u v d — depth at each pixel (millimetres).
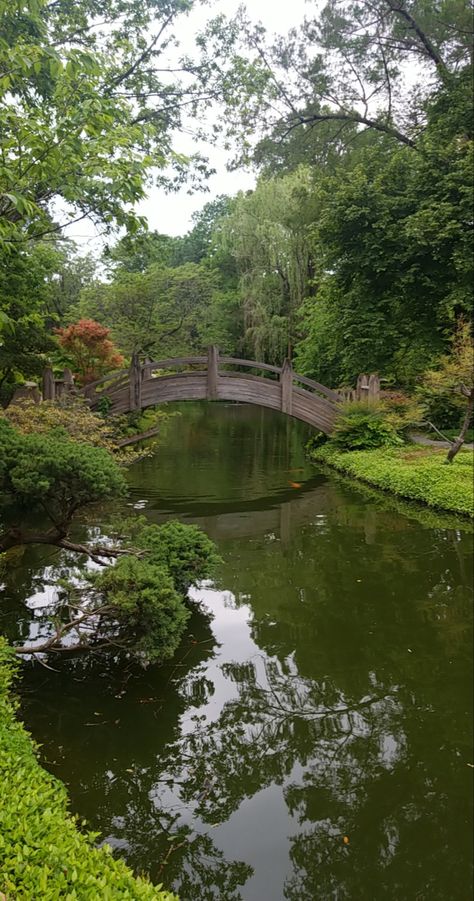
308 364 21547
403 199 13539
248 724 4309
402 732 4285
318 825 3445
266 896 2965
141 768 3814
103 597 5203
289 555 7879
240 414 29625
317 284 22703
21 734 3385
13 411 8344
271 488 11945
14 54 3721
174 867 3107
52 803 2529
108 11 10023
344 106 16375
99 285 21906
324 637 5617
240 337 30469
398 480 11328
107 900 1765
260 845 3279
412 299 15023
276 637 5602
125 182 4785
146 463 14812
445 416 15914
